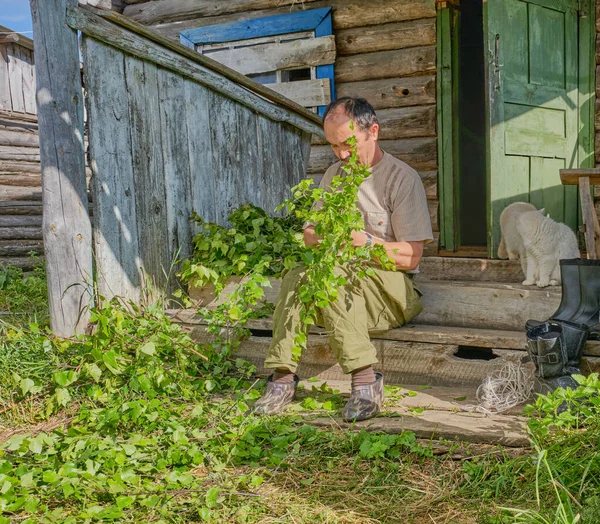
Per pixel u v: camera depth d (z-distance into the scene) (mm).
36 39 3842
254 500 2518
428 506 2459
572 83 5809
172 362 3783
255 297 3859
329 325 3172
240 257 4195
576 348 3135
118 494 2520
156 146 4367
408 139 6336
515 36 5363
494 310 3707
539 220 3990
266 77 6910
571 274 3461
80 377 3604
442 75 6168
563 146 5754
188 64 4531
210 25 6992
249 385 3719
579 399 2945
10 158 9609
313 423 3113
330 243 3037
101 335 3496
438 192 6301
